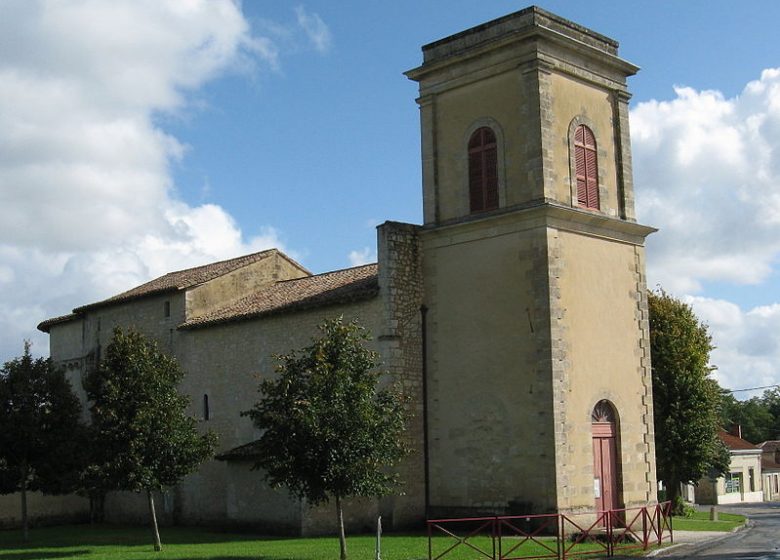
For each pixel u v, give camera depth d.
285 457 20.08
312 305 29.97
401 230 28.78
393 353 27.92
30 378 29.38
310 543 24.31
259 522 28.19
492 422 26.61
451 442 27.66
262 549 23.19
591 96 28.58
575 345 26.17
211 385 33.53
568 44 27.42
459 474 27.33
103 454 23.86
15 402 29.08
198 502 33.16
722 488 67.88
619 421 27.33
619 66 29.33
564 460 25.11
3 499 35.19
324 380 20.23
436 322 28.62
